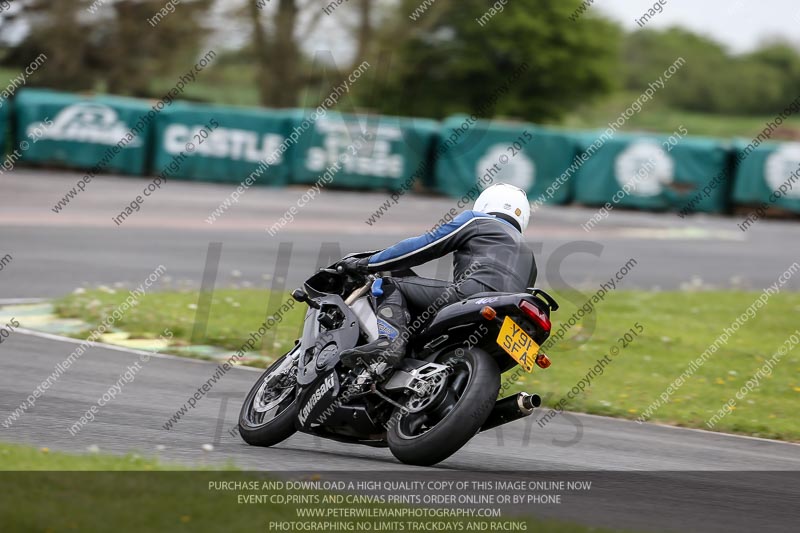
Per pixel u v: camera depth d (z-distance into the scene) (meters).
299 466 20.28
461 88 140.38
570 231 81.56
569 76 142.38
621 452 25.05
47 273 49.31
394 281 22.34
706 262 70.75
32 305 41.50
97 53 127.31
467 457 23.05
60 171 93.12
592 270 63.25
